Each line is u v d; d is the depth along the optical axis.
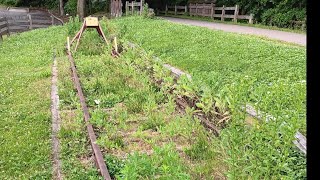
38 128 3.25
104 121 3.24
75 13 19.28
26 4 23.92
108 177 2.26
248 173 2.16
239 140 2.27
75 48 7.21
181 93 3.81
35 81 5.10
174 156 2.19
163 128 3.03
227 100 2.82
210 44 7.00
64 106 3.90
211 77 4.05
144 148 2.89
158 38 7.94
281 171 2.25
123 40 7.13
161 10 19.17
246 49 6.33
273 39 7.87
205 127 3.14
